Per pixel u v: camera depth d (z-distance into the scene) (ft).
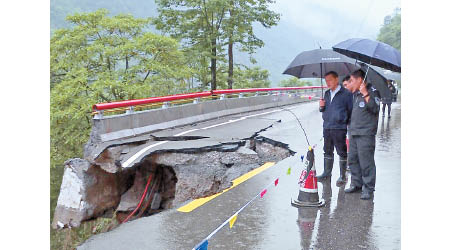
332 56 20.86
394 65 17.67
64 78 72.90
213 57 99.09
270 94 86.53
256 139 37.68
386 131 44.21
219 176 30.53
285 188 22.86
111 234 16.43
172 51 78.89
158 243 15.48
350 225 16.89
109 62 76.02
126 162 30.50
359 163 21.12
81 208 31.17
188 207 19.81
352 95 22.30
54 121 68.69
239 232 16.31
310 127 47.50
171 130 44.32
